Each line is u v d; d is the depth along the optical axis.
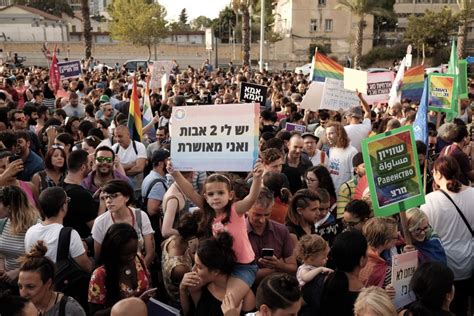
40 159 6.99
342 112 10.23
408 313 3.55
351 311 3.61
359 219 4.73
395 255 4.00
